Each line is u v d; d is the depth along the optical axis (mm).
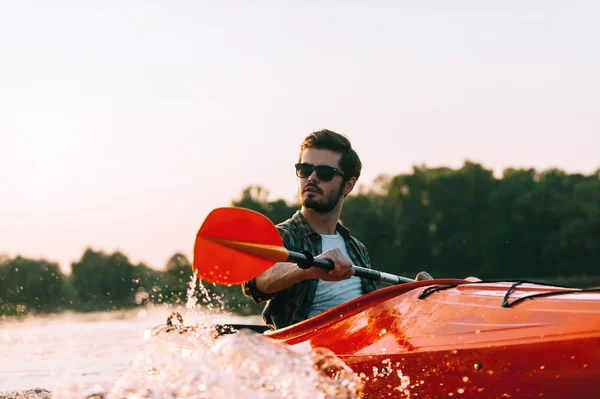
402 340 2830
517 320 2527
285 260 3363
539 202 59188
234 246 3430
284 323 3855
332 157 4027
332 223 4109
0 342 6465
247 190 49219
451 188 62562
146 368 3154
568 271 58312
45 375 4285
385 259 62594
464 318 2723
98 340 6418
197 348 3203
